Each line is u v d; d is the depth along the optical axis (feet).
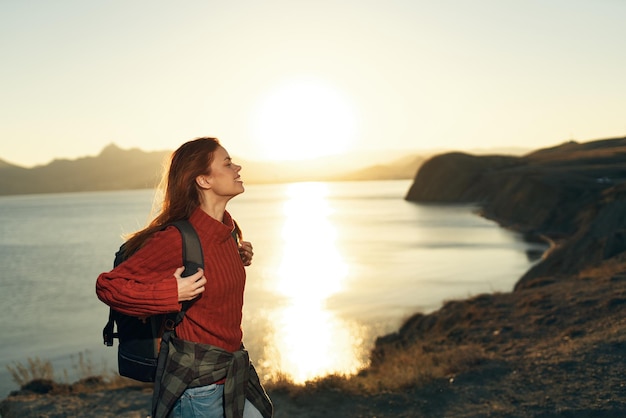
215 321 8.34
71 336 87.25
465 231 245.04
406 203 557.33
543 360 25.50
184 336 8.27
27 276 175.73
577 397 20.36
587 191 232.12
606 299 37.42
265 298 102.53
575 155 480.23
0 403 22.68
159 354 8.25
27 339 86.74
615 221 95.55
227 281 8.32
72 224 488.85
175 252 8.04
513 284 106.01
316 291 108.37
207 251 8.23
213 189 8.67
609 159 408.87
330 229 288.10
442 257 157.38
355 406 21.20
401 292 102.22
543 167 411.95
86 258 223.51
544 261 105.29
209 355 8.24
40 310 114.83
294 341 67.46
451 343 36.14
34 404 22.21
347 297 99.86
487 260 146.72
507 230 240.73
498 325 37.14
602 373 22.65
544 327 34.27
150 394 23.17
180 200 8.49
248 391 9.04
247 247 9.66
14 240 341.21
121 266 7.92
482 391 22.03
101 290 7.76
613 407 18.99
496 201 340.80
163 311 7.64
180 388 8.13
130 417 20.43
